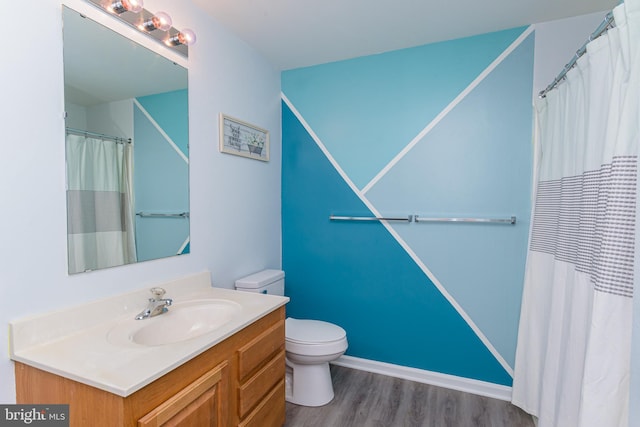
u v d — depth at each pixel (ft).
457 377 7.00
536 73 6.30
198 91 5.70
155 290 4.56
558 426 4.36
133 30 4.56
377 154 7.57
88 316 3.94
